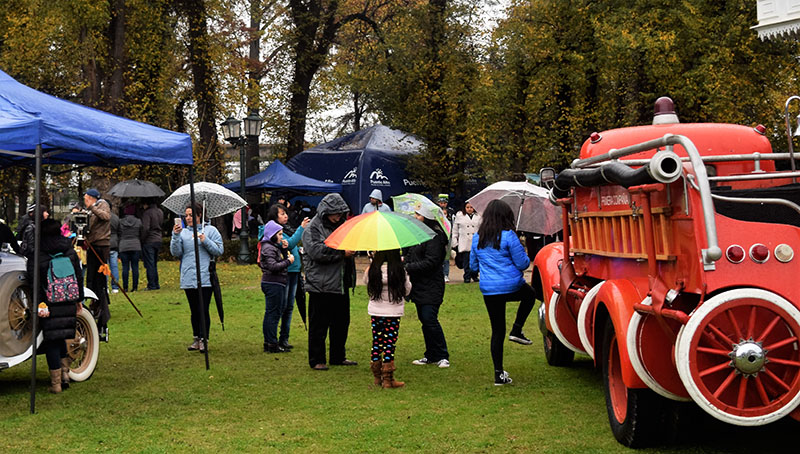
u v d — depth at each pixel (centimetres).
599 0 2811
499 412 668
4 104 726
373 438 592
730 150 752
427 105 2889
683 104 2752
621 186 585
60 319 748
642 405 538
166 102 2922
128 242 1703
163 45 2853
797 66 2706
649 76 2675
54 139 716
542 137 2788
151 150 830
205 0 2886
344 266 884
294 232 1008
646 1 2759
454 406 692
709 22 2680
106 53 2584
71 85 2750
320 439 591
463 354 957
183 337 1112
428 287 890
